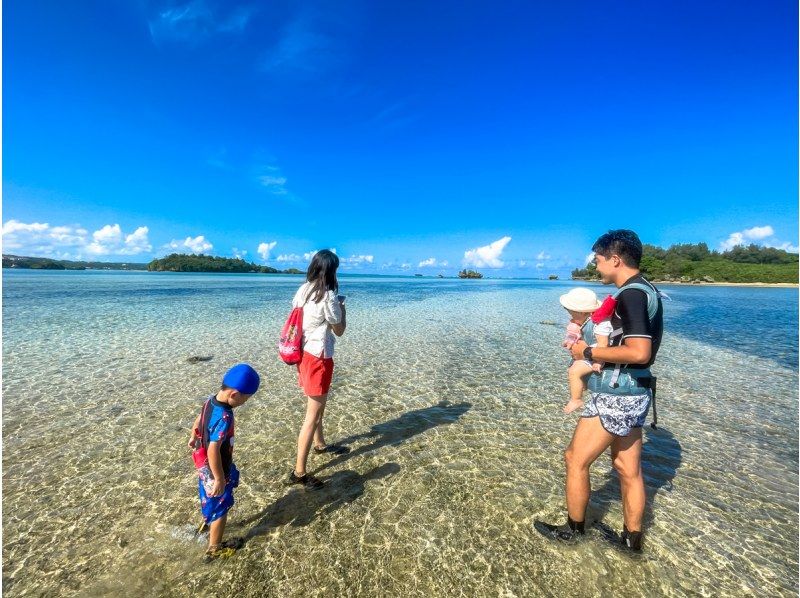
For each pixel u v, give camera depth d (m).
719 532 3.54
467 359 10.02
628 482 3.15
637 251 2.89
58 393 6.86
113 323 14.52
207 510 3.00
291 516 3.62
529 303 27.92
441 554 3.18
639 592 2.85
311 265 3.95
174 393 6.94
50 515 3.58
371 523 3.54
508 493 4.06
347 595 2.78
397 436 5.40
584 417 3.11
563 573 3.00
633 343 2.67
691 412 6.67
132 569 2.96
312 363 3.87
